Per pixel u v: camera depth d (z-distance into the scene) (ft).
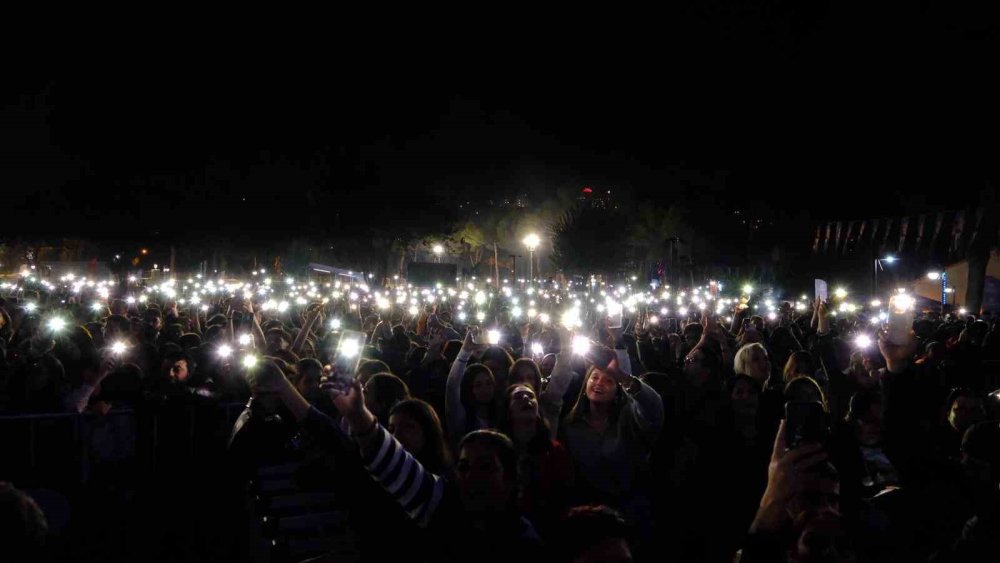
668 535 20.47
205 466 28.35
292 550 21.86
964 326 53.11
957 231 66.64
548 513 17.54
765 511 10.77
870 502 17.10
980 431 16.70
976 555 12.66
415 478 12.26
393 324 57.31
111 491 28.22
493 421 21.36
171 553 25.16
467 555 12.25
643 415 20.26
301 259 174.29
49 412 29.35
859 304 90.84
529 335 42.52
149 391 30.09
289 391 12.95
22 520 8.77
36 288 110.52
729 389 22.12
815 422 11.50
